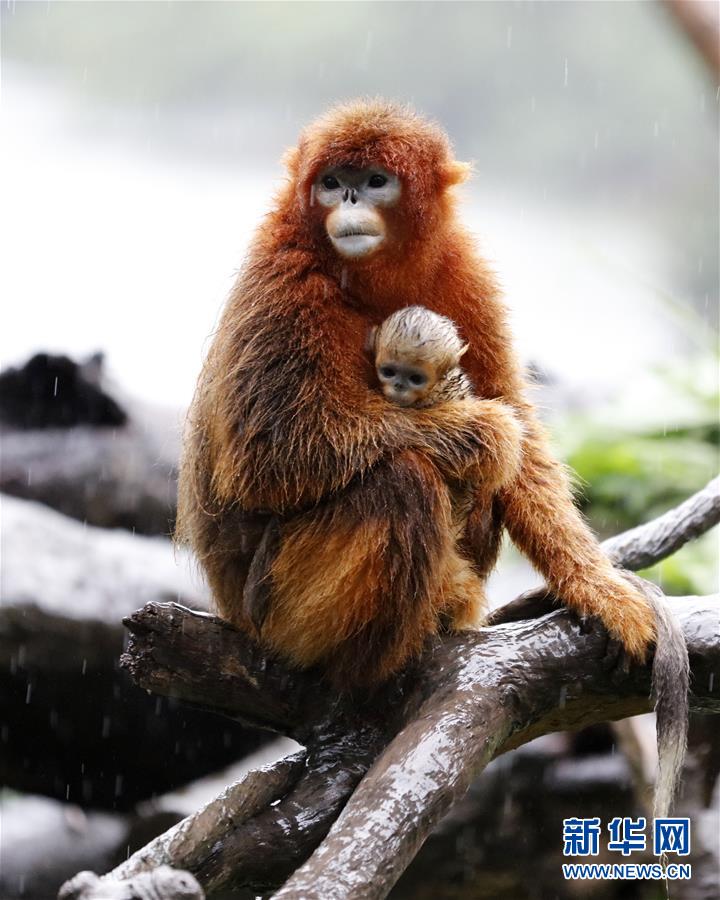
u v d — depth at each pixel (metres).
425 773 6.77
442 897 11.63
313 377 7.88
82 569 12.41
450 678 7.49
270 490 7.90
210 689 8.01
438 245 8.43
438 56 42.19
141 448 14.41
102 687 12.40
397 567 7.62
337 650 7.84
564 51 41.38
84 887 5.78
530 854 11.66
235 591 8.39
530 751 11.91
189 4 43.31
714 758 11.09
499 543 8.65
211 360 8.38
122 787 13.05
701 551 14.23
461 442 7.88
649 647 7.56
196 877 7.08
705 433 16.12
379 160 8.05
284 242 8.17
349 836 6.44
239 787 7.44
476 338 8.65
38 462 14.16
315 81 43.94
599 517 15.10
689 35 17.31
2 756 12.76
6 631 11.95
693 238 40.12
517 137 42.38
